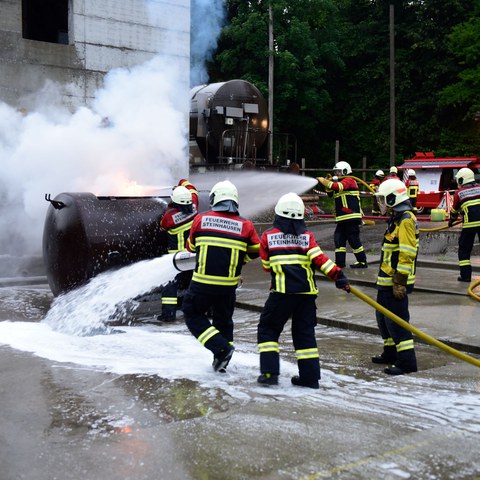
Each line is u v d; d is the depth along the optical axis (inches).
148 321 295.9
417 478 117.9
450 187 877.8
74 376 194.7
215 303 203.6
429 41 1310.3
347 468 121.8
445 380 191.6
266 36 1263.5
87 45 476.4
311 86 1346.0
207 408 162.7
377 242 578.6
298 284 184.2
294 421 148.4
